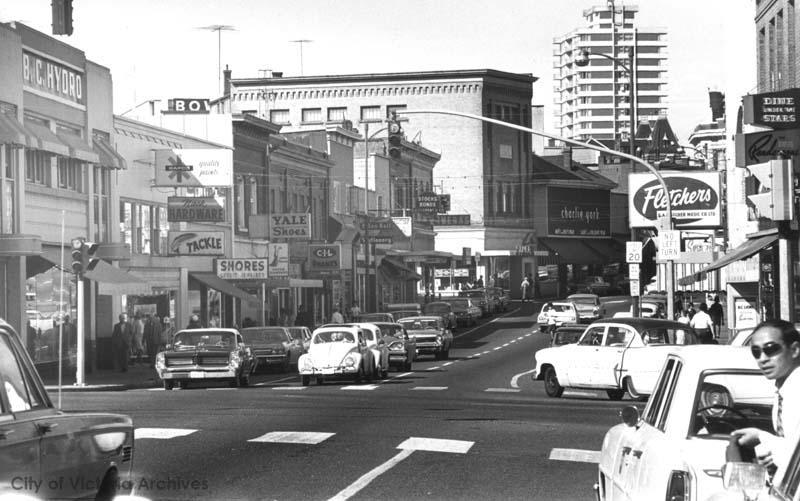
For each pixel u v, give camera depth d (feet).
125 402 111.55
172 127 250.16
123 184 195.42
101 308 183.42
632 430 38.50
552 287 484.33
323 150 314.35
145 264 198.18
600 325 121.29
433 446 73.36
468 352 235.81
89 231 179.63
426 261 368.89
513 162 476.13
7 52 154.51
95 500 33.06
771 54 175.11
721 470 30.25
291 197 287.07
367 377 152.66
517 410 102.37
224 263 222.07
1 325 30.09
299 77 463.83
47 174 167.84
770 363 31.17
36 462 28.63
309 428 83.92
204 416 93.56
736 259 156.15
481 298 371.76
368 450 71.36
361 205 347.15
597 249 517.14
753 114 122.52
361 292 341.62
